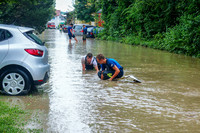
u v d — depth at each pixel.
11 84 5.84
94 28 32.81
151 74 8.61
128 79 7.86
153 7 21.44
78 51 15.38
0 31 5.94
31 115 4.61
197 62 11.67
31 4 25.33
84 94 6.10
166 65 10.57
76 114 4.73
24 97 5.76
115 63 7.71
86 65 8.97
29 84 5.89
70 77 7.96
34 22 26.38
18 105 5.16
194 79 7.93
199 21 14.23
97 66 8.89
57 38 29.31
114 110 5.00
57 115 4.65
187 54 14.49
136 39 22.28
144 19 21.95
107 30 30.28
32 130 3.90
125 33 26.72
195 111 5.02
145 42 20.23
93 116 4.65
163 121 4.47
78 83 7.21
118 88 6.73
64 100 5.59
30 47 5.89
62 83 7.17
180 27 17.11
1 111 4.61
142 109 5.09
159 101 5.63
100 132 3.95
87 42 24.09
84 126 4.18
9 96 5.82
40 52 6.02
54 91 6.32
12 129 3.84
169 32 19.36
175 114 4.84
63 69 9.25
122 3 27.50
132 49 17.50
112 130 4.04
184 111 5.02
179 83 7.37
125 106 5.25
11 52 5.80
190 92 6.41
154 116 4.71
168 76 8.33
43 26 28.11
